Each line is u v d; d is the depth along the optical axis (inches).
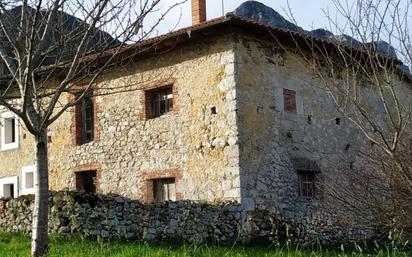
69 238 468.4
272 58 622.8
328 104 676.1
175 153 614.9
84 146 693.9
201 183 590.6
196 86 607.2
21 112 326.0
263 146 593.3
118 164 660.1
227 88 582.2
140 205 516.4
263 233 567.8
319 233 606.2
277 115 615.2
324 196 624.4
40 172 342.6
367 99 525.7
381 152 458.0
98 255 365.1
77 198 492.1
